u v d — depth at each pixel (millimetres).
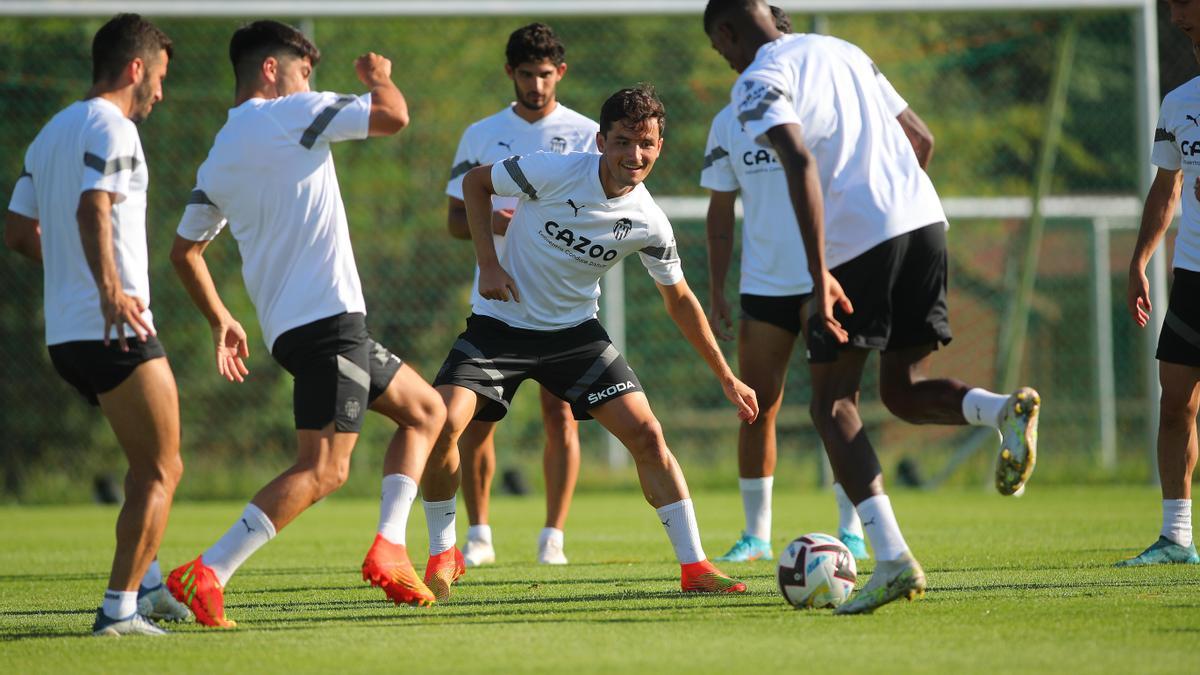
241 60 14133
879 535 12820
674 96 47281
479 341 16141
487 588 16438
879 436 43969
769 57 13547
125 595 12484
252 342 43969
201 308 14641
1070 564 17938
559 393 16250
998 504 32250
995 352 48656
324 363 13305
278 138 13312
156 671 10445
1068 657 10414
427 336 45094
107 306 11805
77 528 29609
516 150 20750
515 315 16109
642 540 24562
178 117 43125
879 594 12828
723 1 14227
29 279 43312
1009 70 52469
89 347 12180
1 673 10461
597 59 50719
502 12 37500
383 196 45375
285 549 23422
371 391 14062
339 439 13297
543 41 20453
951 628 11945
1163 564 17672
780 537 24469
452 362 16125
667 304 15859
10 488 41594
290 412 44312
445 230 45406
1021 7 38688
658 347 45812
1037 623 12164
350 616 13727
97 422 44281
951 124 52469
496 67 48938
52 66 43531
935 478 39969
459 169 21125
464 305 45312
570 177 15250
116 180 11984
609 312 41500
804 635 11727
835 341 13344
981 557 19141
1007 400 12609
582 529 27453
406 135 46312
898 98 16000
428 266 45188
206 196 13859
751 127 12836
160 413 12359
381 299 44844
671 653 10875
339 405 13266
